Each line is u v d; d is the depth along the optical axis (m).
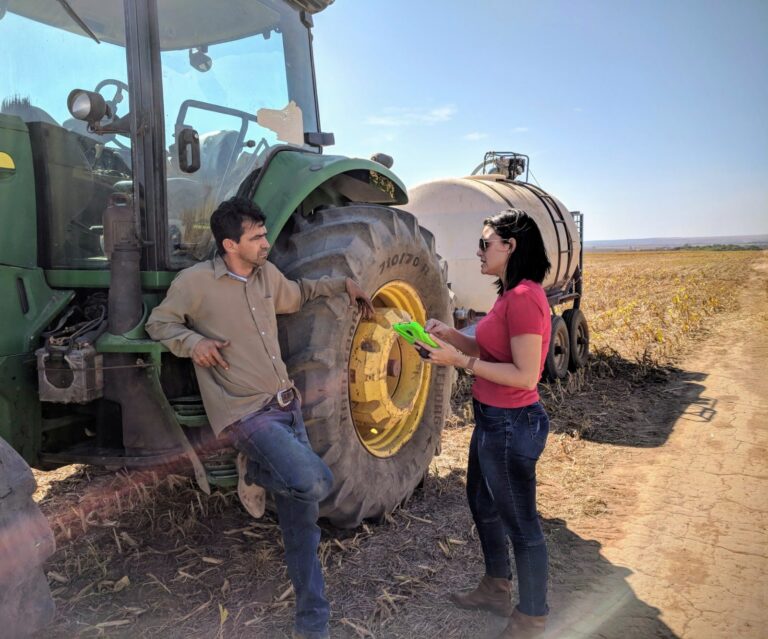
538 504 3.99
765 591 2.98
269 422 2.54
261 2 3.79
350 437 3.30
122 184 3.02
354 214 3.42
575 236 8.79
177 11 3.19
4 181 2.78
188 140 2.99
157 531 3.54
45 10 2.97
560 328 7.45
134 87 2.72
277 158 3.34
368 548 3.39
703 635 2.65
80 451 2.88
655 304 14.92
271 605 2.82
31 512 2.06
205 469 2.83
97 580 3.03
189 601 2.87
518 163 9.13
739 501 4.01
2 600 1.93
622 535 3.56
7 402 2.69
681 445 5.13
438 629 2.72
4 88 3.08
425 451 4.05
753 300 18.03
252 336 2.59
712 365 8.55
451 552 3.35
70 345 2.60
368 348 3.40
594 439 5.30
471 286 7.11
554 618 2.78
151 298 2.82
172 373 2.86
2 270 2.72
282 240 3.32
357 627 2.66
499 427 2.51
